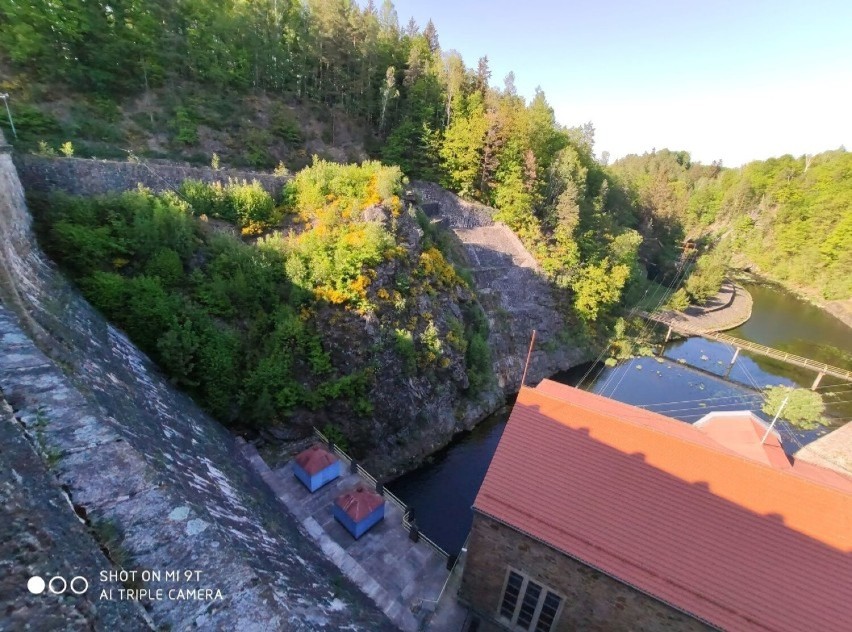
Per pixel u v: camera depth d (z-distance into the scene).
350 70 55.28
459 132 54.09
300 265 28.41
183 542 6.21
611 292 52.62
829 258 83.25
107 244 23.28
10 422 6.99
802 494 14.68
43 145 25.34
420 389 31.72
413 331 31.88
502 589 17.17
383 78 57.06
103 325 19.58
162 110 38.50
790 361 50.97
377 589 18.28
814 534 14.10
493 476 17.23
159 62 40.44
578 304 51.81
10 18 31.94
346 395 27.44
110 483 6.60
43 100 31.98
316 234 30.72
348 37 52.44
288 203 35.28
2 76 31.14
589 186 73.31
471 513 26.91
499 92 66.38
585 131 84.25
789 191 98.06
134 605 5.23
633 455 16.73
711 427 20.48
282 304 27.81
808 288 84.69
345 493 21.58
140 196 26.06
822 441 38.41
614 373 49.44
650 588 14.11
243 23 47.16
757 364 54.72
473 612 17.95
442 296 36.16
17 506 5.61
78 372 11.34
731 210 108.44
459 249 48.72
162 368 22.17
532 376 45.66
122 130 34.72
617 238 60.50
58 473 6.45
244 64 46.66
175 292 24.53
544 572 16.03
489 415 37.97
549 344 48.47
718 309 71.06
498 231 54.56
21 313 11.44
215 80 44.38
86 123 32.34
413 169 54.66
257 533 12.98
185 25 43.38
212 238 27.98
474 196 57.12
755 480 15.23
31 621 4.55
